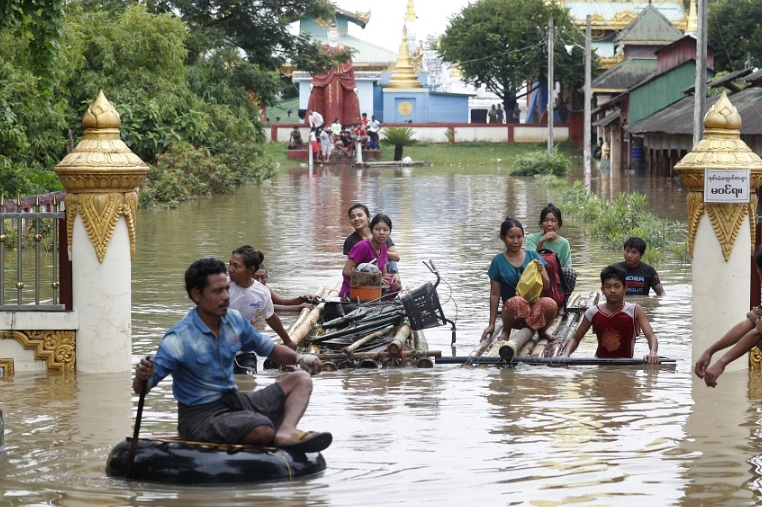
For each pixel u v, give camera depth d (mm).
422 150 75188
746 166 10344
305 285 16625
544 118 84000
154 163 36812
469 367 10938
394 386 9992
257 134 46969
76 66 33094
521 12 81438
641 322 11156
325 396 9555
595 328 11273
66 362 10695
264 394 7445
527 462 7398
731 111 10555
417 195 38875
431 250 21203
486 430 8281
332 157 69625
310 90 79438
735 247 10445
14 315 10609
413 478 7055
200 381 7230
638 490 6770
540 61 81062
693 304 10695
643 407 9023
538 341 11922
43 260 19562
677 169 10641
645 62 65438
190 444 7059
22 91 25000
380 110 88438
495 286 12250
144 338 12312
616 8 85188
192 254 20516
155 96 36875
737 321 10492
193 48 44719
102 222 10500
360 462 7430
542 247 13977
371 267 12750
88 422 8633
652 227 22359
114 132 10633
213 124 42344
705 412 8836
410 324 11961
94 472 7254
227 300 7230
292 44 50750
